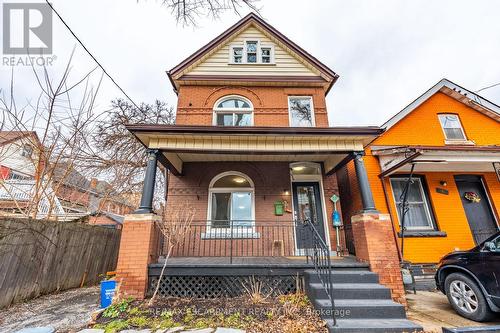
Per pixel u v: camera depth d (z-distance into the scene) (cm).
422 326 351
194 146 557
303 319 365
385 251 474
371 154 789
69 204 938
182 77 806
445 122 868
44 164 646
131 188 1022
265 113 779
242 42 889
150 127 525
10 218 473
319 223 716
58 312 428
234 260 552
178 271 474
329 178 743
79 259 679
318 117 780
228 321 356
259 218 691
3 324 369
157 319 363
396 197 764
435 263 687
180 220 547
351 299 404
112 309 394
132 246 466
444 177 788
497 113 854
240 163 742
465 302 391
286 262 516
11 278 466
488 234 732
